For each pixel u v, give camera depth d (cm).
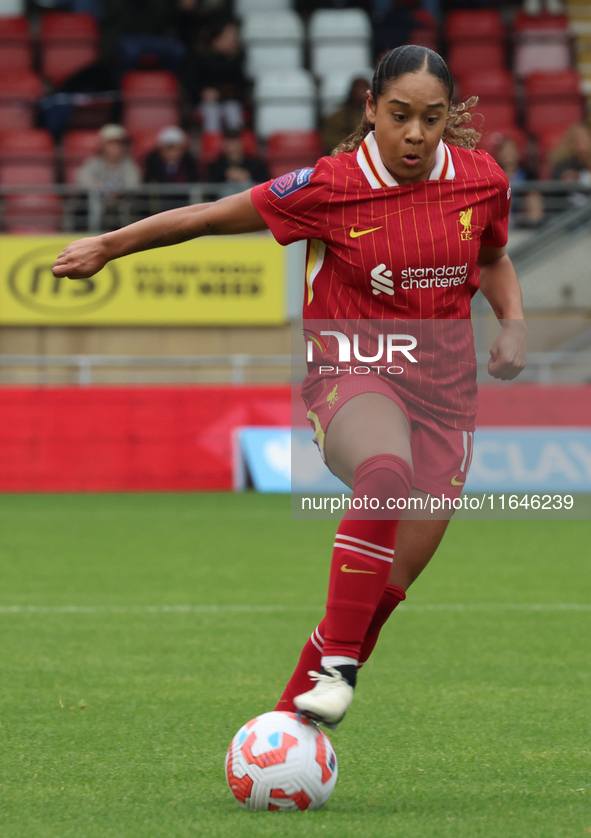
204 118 6431
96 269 1045
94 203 5556
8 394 4897
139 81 6562
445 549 3278
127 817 980
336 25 7231
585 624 2102
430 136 956
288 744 998
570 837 909
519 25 7312
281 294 5556
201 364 5378
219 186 5550
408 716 1414
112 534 3488
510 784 1099
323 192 986
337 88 6806
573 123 6750
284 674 1667
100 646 1884
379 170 984
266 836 911
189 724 1366
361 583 955
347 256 992
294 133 6312
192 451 4925
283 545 3266
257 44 7219
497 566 2905
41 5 7656
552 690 1566
